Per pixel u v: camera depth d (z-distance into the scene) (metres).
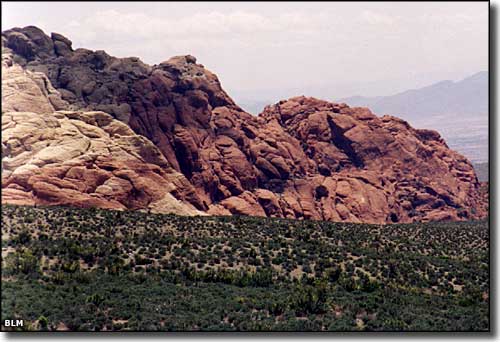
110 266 39.72
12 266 37.00
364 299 38.06
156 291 36.84
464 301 38.34
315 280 40.81
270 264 44.06
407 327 32.88
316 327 32.22
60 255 40.34
